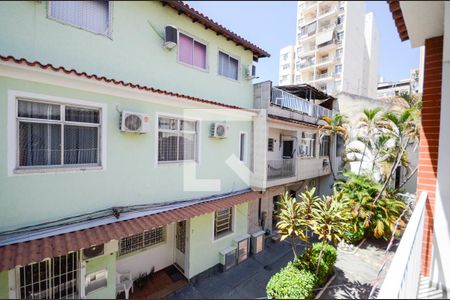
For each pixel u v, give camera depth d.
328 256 4.02
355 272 3.72
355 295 3.25
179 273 6.75
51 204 4.15
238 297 4.82
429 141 3.81
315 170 11.63
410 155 6.37
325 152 12.98
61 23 4.73
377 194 5.73
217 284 5.54
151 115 5.52
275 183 8.61
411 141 6.38
